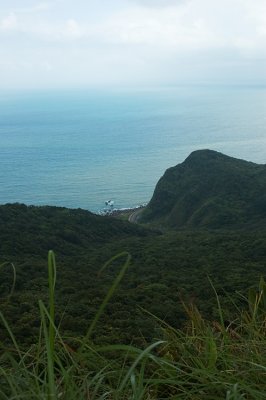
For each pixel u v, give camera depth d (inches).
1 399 71.7
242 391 85.9
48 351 68.7
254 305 124.1
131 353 96.1
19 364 80.7
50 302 67.4
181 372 93.0
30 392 73.8
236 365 95.7
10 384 73.6
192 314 124.4
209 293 590.9
